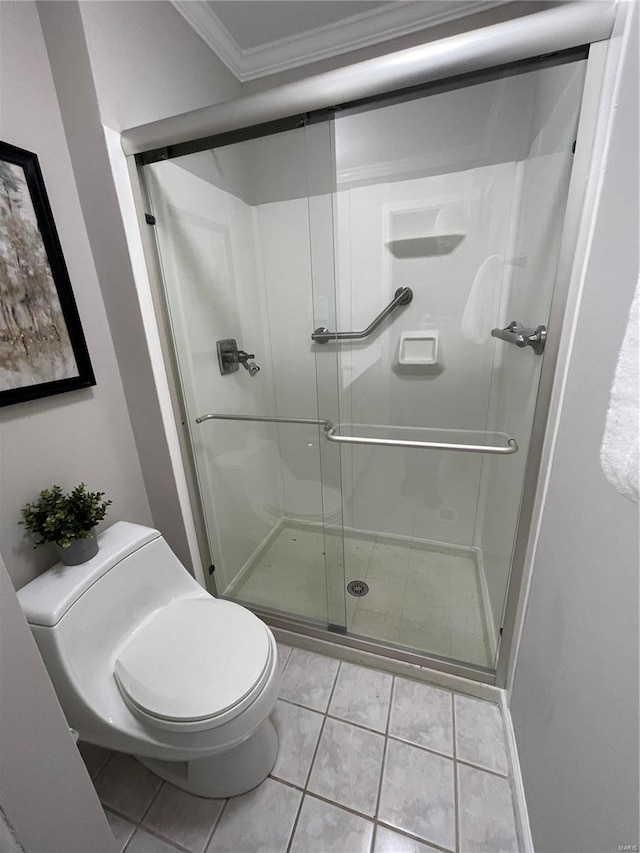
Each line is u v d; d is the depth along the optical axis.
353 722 1.10
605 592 0.51
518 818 0.84
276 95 0.83
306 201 1.45
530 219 1.10
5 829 0.52
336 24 1.30
